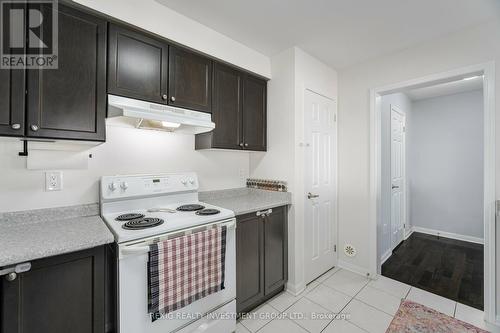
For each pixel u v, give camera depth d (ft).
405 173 12.18
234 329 5.40
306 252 7.52
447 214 12.34
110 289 4.05
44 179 4.68
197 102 5.98
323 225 8.27
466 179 11.78
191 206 5.95
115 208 5.23
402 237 11.64
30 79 3.76
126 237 3.85
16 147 4.40
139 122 5.60
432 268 8.70
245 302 5.88
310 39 6.77
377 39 6.74
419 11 5.48
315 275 7.88
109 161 5.47
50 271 3.29
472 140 11.61
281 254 7.01
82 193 5.11
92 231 4.01
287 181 7.31
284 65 7.40
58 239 3.59
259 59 7.50
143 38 5.04
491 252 5.72
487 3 5.17
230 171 8.02
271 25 6.11
